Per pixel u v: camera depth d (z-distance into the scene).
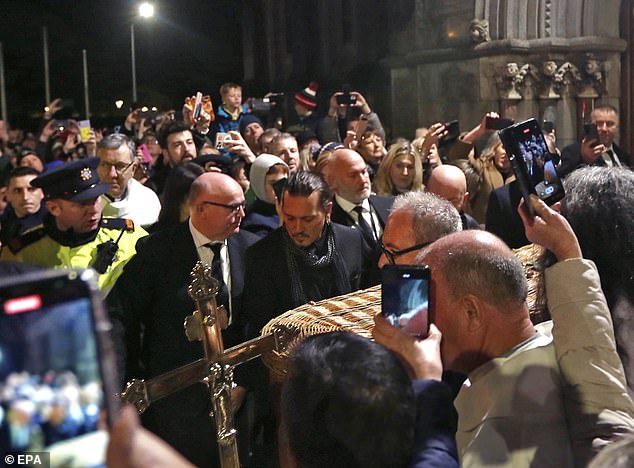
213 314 2.46
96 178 3.78
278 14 15.68
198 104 7.48
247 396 3.56
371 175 6.28
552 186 2.13
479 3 10.50
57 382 0.78
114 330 3.38
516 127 2.09
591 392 1.81
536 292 2.44
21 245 3.81
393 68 12.00
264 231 4.78
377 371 1.36
